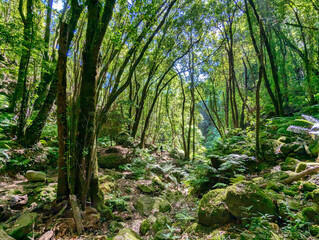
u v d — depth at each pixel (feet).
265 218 6.54
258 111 13.10
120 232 7.48
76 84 9.09
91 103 9.37
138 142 30.30
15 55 17.70
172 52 28.43
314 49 21.67
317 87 18.34
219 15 25.81
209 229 7.52
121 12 11.24
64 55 9.04
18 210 9.34
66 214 8.61
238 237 6.25
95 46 9.22
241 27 27.96
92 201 9.66
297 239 5.53
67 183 9.43
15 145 15.07
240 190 7.36
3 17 23.35
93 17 9.32
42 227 8.02
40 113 16.67
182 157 31.37
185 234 7.72
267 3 19.31
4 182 12.30
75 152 9.09
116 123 27.81
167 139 50.31
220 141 17.28
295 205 7.00
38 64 17.01
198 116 43.45
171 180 19.42
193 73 31.42
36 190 10.87
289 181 8.91
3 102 16.46
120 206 11.03
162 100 42.65
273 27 21.67
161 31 27.55
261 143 14.03
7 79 21.26
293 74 23.67
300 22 21.26
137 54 26.58
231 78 26.63
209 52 32.01
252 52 30.60
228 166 11.69
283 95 21.81
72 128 9.08
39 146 16.76
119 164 19.12
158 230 8.52
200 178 14.08
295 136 13.46
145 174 18.01
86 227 8.35
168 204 11.69
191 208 11.09
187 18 25.70
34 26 15.76
